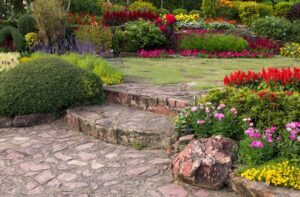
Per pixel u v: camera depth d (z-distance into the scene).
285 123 4.36
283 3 20.73
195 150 4.23
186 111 5.09
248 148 4.02
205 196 3.84
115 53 12.58
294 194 3.49
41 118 6.37
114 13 14.46
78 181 4.26
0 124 6.29
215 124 4.66
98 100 6.72
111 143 5.39
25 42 12.73
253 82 5.68
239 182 3.78
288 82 5.38
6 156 5.00
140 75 8.41
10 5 17.88
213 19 19.66
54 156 4.98
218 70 9.20
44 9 12.14
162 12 21.47
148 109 6.18
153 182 4.17
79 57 8.97
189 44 12.84
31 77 6.47
